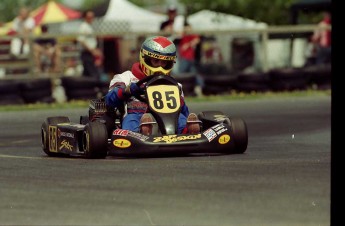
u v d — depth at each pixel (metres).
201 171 19.84
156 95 23.81
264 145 27.83
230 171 19.80
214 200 16.20
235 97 51.59
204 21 74.56
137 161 22.06
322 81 54.94
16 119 40.66
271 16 76.31
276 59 69.19
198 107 45.91
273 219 14.71
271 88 54.19
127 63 55.44
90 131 22.83
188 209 15.52
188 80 52.50
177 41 56.09
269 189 17.17
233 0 75.69
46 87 49.44
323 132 32.38
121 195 16.95
